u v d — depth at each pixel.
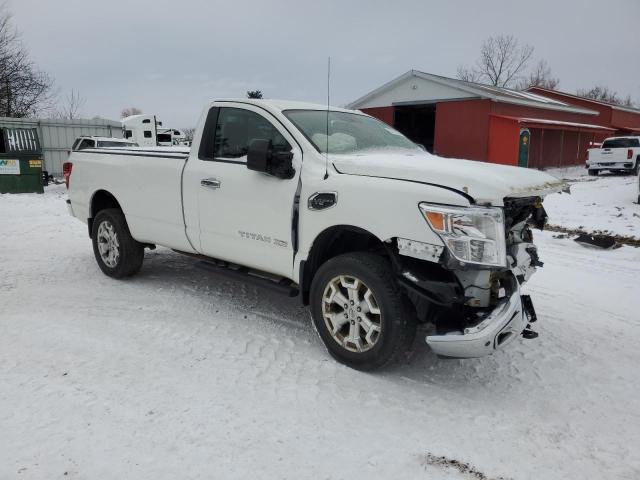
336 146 4.21
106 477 2.56
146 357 3.91
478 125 24.59
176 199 4.98
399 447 2.89
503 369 3.94
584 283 6.24
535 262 4.06
